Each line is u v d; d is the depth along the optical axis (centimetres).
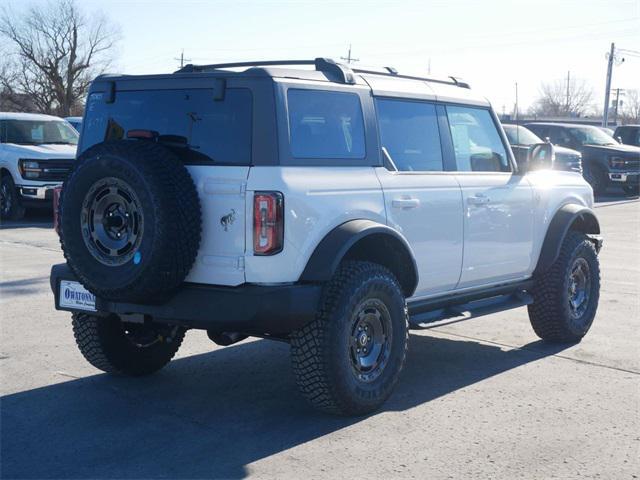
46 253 1253
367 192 565
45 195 1662
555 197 758
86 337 615
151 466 471
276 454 489
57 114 6444
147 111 562
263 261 507
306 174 527
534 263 739
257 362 692
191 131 538
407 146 619
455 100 674
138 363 638
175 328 598
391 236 570
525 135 2045
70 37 6425
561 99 9150
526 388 627
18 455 486
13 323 803
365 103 584
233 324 509
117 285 508
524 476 462
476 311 681
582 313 772
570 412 571
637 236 1585
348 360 537
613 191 2780
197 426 537
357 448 500
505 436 523
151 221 493
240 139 519
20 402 580
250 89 521
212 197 516
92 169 511
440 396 605
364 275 545
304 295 514
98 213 516
